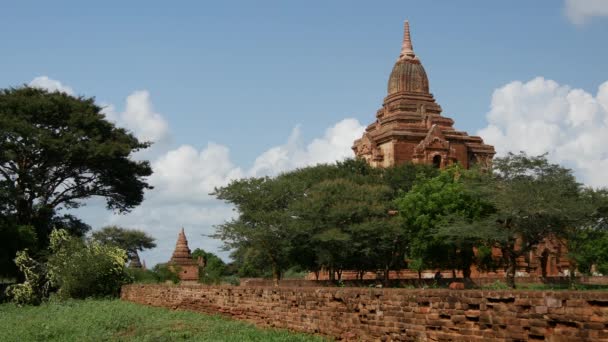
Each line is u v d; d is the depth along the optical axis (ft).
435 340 50.78
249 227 161.68
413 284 165.37
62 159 164.86
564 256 223.51
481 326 47.01
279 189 165.07
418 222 156.87
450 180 168.14
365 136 247.09
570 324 40.91
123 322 87.45
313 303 67.82
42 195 168.35
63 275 136.46
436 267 182.80
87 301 127.54
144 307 110.32
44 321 95.14
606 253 219.20
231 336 68.74
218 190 166.30
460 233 142.51
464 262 172.86
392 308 55.72
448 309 49.90
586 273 247.29
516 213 142.82
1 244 150.20
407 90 255.70
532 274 213.46
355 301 60.54
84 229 180.86
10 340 78.43
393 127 240.32
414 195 161.17
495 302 46.14
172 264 266.36
